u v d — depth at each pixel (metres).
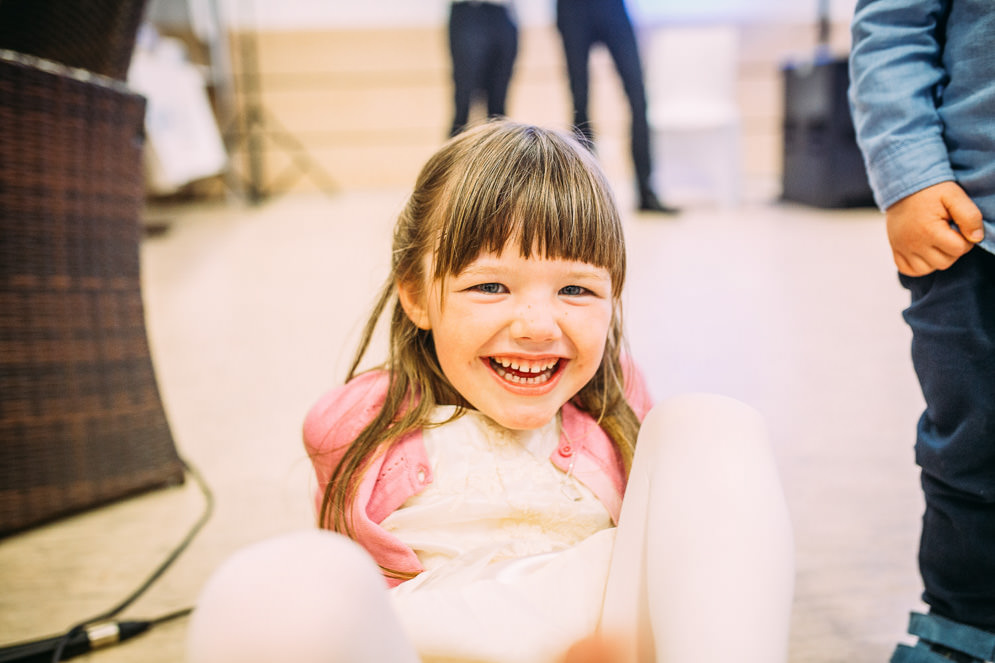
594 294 0.70
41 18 1.12
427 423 0.75
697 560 0.55
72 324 1.15
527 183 0.67
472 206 0.67
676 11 5.52
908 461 1.33
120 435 1.22
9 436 1.11
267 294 2.72
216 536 1.13
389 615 0.46
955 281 0.74
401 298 0.77
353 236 3.81
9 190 1.06
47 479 1.15
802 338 2.07
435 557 0.72
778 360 1.89
